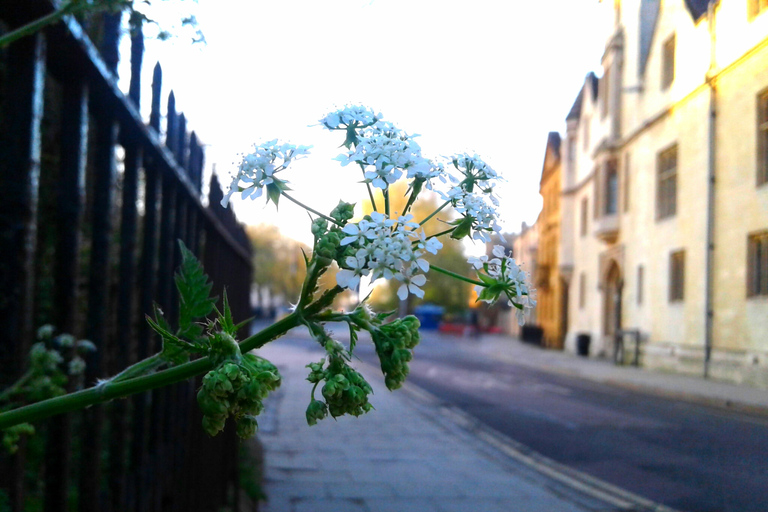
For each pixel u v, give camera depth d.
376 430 10.34
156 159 2.77
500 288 1.26
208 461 4.56
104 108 2.23
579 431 10.04
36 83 1.65
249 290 7.46
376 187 1.17
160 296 3.01
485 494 6.62
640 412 7.84
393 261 1.07
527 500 6.38
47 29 1.76
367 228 1.10
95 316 2.21
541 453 8.78
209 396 1.00
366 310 1.22
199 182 3.79
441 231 1.39
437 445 9.31
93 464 2.23
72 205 1.97
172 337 1.16
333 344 1.15
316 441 9.20
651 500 5.04
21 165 1.60
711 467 2.96
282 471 7.34
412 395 15.45
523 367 23.36
